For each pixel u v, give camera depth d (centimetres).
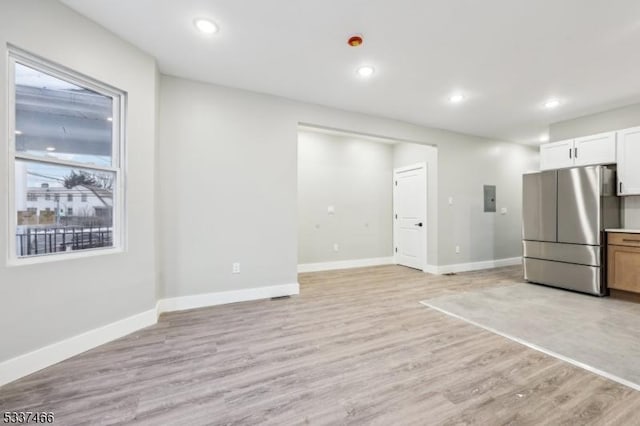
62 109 214
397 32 232
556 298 354
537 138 556
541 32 230
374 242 587
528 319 282
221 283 329
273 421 144
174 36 240
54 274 199
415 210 549
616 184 367
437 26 224
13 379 177
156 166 287
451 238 510
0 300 173
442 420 144
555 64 280
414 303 334
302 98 364
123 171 246
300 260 516
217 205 326
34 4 189
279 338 240
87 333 218
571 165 408
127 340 235
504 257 578
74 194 221
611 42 243
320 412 150
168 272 304
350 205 562
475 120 446
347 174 560
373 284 425
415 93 348
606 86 327
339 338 240
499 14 210
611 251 355
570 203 382
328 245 541
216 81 320
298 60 276
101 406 155
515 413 150
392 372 189
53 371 188
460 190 520
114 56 237
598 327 262
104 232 239
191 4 203
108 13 212
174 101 307
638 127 347
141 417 147
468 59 272
